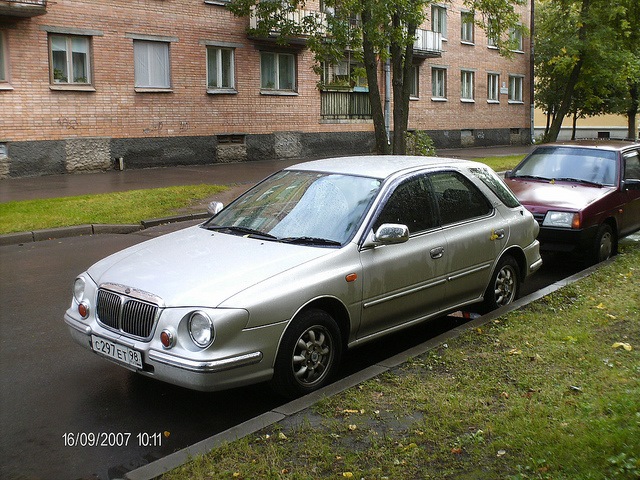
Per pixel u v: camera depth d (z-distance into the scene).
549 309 6.79
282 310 4.71
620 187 9.96
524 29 22.52
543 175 10.52
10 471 4.06
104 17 21.53
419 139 23.86
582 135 51.03
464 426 4.22
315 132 29.16
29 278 8.95
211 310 4.45
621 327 6.20
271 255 5.12
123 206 14.20
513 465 3.72
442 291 6.15
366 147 31.53
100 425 4.68
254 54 26.33
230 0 24.83
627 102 38.00
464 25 37.88
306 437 4.08
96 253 10.61
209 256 5.17
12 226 11.95
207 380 4.39
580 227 9.04
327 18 20.77
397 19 19.73
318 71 23.12
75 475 4.02
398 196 5.87
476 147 39.31
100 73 21.64
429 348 5.62
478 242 6.50
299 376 4.91
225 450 3.91
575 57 29.27
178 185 17.88
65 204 13.93
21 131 19.98
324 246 5.32
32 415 4.84
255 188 6.48
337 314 5.26
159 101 23.38
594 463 3.66
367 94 31.23
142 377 5.56
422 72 35.16
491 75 40.72
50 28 20.28
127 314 4.76
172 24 23.45
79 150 21.33
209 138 25.08
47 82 20.41
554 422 4.21
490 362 5.32
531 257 7.35
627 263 8.95
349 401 4.59
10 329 6.82
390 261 5.55
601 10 29.36
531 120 40.97
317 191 5.94
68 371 5.70
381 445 4.00
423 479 3.62
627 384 4.82
